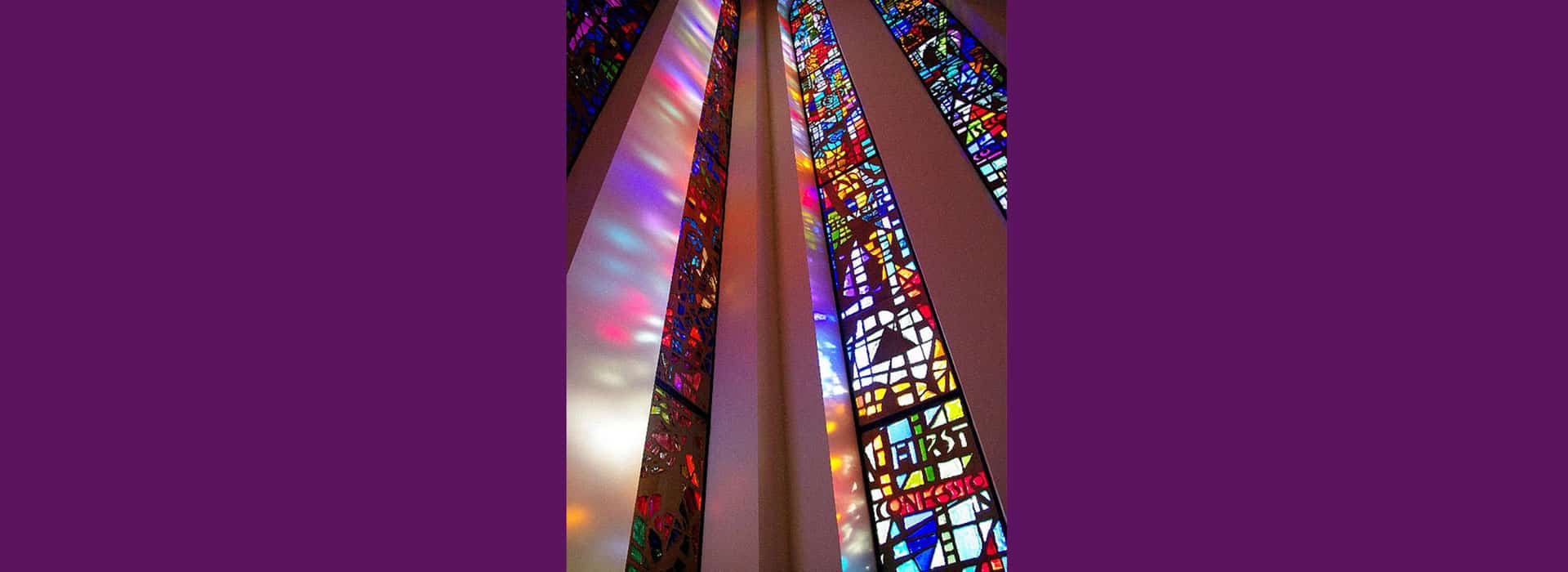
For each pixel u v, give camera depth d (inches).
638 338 177.0
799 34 303.7
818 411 197.3
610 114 196.5
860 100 262.4
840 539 179.5
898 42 268.4
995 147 219.3
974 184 217.0
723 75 265.0
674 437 180.2
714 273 219.1
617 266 177.2
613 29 212.7
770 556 177.2
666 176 208.7
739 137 251.4
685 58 243.8
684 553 172.2
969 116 231.0
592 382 158.2
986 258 202.7
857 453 197.2
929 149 232.2
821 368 205.0
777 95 273.1
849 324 219.1
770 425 194.5
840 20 292.8
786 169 247.8
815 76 285.7
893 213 227.8
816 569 177.6
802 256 226.1
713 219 227.0
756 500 181.2
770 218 235.6
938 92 244.4
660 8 244.7
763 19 302.5
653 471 169.3
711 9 275.1
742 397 197.0
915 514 184.1
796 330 212.1
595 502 149.3
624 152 194.9
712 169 235.3
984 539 172.2
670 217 203.2
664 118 217.8
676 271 199.9
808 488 188.1
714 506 183.8
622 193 187.5
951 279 205.0
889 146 241.9
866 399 205.0
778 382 204.7
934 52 254.8
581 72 189.9
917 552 179.8
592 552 143.9
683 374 191.3
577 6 195.0
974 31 246.1
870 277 222.5
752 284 215.6
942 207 218.4
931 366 198.2
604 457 155.6
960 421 186.9
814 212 243.1
